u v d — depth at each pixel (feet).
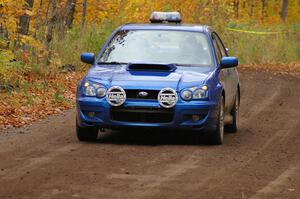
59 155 64.54
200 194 49.47
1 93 104.22
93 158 63.16
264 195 49.65
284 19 362.53
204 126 70.79
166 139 75.92
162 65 73.46
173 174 56.44
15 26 112.88
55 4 142.00
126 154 65.67
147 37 79.30
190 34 79.36
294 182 54.49
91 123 71.56
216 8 222.89
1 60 105.60
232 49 215.31
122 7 193.77
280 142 75.87
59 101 105.50
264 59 219.41
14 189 50.01
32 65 123.54
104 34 153.79
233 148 71.00
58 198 47.37
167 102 70.13
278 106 111.65
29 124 86.38
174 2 219.20
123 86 70.95
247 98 122.31
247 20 262.06
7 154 64.80
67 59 141.18
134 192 49.60
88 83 72.23
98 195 48.49
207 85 71.51
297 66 208.85
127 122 70.64
